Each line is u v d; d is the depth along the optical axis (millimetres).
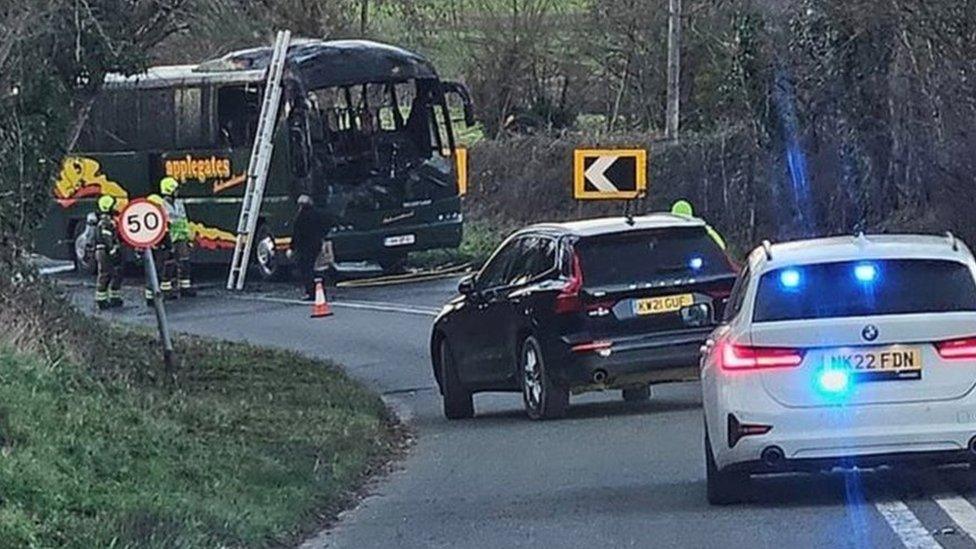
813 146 109688
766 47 111188
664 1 157750
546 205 142625
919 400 34375
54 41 59250
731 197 118938
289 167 112625
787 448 34594
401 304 101750
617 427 52031
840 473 40219
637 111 160500
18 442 35281
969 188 87438
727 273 54125
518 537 34438
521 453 48000
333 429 51094
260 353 74625
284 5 75125
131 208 60281
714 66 143500
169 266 109875
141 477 36438
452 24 161500
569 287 53375
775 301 35312
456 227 116062
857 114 104875
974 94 87250
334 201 110688
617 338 52969
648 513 36469
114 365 56250
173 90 121375
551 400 54531
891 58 98875
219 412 50562
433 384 70500
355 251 111625
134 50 62562
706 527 34312
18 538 29328
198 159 119938
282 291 113000
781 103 110562
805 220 110562
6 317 49625
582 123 165875
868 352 34531
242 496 37438
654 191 125312
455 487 42562
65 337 53875
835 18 99000
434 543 34344
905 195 100375
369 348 82375
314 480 41219
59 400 41219
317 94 110875
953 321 34531
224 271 125812
